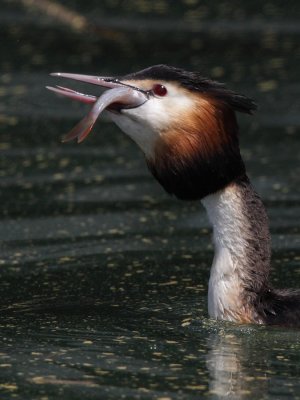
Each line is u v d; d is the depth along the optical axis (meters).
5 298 12.49
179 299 12.38
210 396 9.44
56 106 21.03
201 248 14.19
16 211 15.57
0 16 27.12
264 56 23.67
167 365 10.20
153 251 14.07
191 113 11.20
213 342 10.87
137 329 11.34
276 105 20.70
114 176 17.20
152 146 11.34
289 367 10.14
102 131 19.92
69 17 26.69
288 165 17.58
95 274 13.25
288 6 27.45
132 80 11.34
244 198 11.45
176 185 11.42
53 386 9.68
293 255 13.76
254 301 11.34
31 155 18.31
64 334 11.20
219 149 11.25
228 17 26.78
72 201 16.02
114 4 27.83
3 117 20.36
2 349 10.71
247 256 11.41
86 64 23.12
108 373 10.00
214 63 23.14
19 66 23.34
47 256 13.89
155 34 25.38
